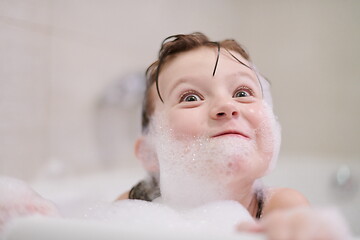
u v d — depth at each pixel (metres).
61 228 0.42
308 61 2.20
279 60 2.27
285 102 2.24
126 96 1.57
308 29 2.21
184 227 0.51
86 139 1.52
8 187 0.56
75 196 1.12
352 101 2.08
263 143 0.71
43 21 1.35
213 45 0.79
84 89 1.52
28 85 1.30
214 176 0.70
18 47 1.26
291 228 0.37
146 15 1.83
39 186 1.21
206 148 0.70
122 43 1.70
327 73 2.15
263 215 0.72
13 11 1.25
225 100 0.70
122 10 1.70
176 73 0.76
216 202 0.68
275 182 1.69
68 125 1.45
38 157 1.33
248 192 0.73
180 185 0.72
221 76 0.73
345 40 2.10
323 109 2.15
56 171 1.37
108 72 1.63
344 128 2.10
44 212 0.55
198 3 2.13
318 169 1.71
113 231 0.41
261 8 2.34
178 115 0.73
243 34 2.39
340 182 1.61
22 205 0.54
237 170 0.69
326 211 0.39
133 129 1.60
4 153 1.21
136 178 1.42
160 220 0.56
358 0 2.08
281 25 2.28
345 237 0.38
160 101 0.79
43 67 1.35
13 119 1.24
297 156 2.12
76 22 1.48
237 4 2.39
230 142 0.69
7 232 0.44
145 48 1.83
